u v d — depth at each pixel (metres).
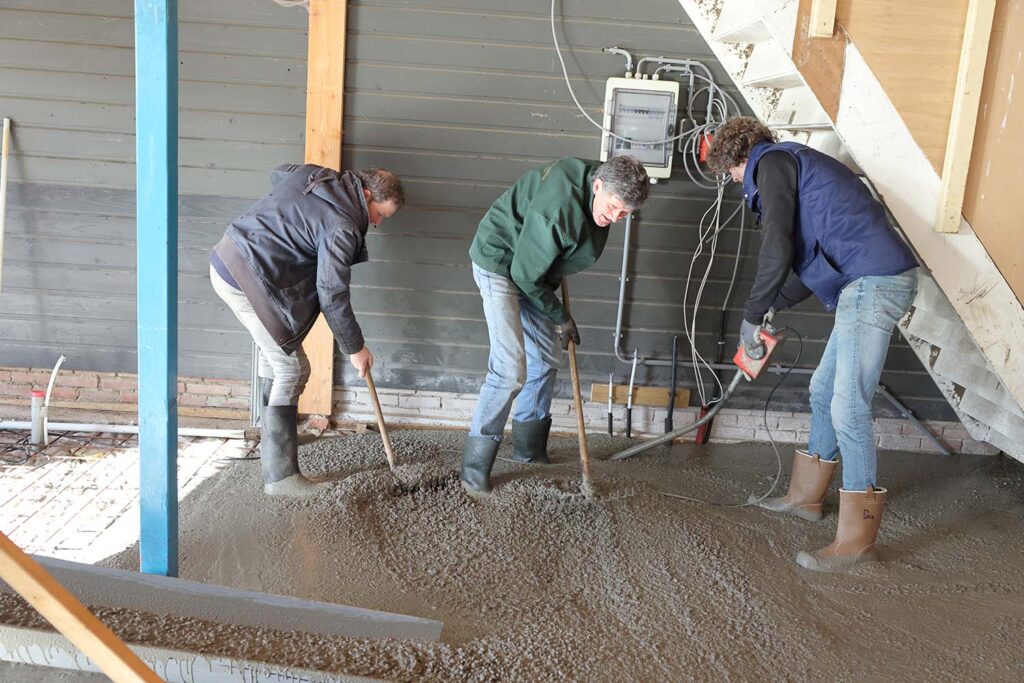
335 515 3.12
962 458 4.34
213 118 3.95
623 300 4.18
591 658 2.36
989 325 3.13
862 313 2.93
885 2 2.86
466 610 2.60
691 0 3.43
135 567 2.72
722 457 4.18
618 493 3.43
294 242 3.09
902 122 2.95
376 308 4.19
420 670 2.19
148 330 2.36
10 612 2.21
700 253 4.16
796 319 4.26
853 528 3.04
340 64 3.84
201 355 4.20
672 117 3.93
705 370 4.32
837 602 2.80
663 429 4.39
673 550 3.04
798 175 2.94
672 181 4.08
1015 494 3.88
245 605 2.34
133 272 4.13
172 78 2.25
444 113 3.98
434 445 4.01
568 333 3.41
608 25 3.91
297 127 3.97
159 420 2.41
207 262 4.10
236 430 4.01
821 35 2.86
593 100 3.99
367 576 2.76
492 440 3.37
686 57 3.96
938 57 2.91
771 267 2.91
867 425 3.00
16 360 4.20
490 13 3.89
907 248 2.95
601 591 2.77
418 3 3.87
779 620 2.64
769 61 3.28
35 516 3.06
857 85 2.92
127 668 1.58
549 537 3.09
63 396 4.23
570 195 2.97
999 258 3.06
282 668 2.11
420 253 4.13
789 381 4.34
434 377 4.27
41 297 4.14
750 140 3.02
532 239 2.99
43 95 3.92
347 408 4.31
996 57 2.90
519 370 3.30
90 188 4.03
